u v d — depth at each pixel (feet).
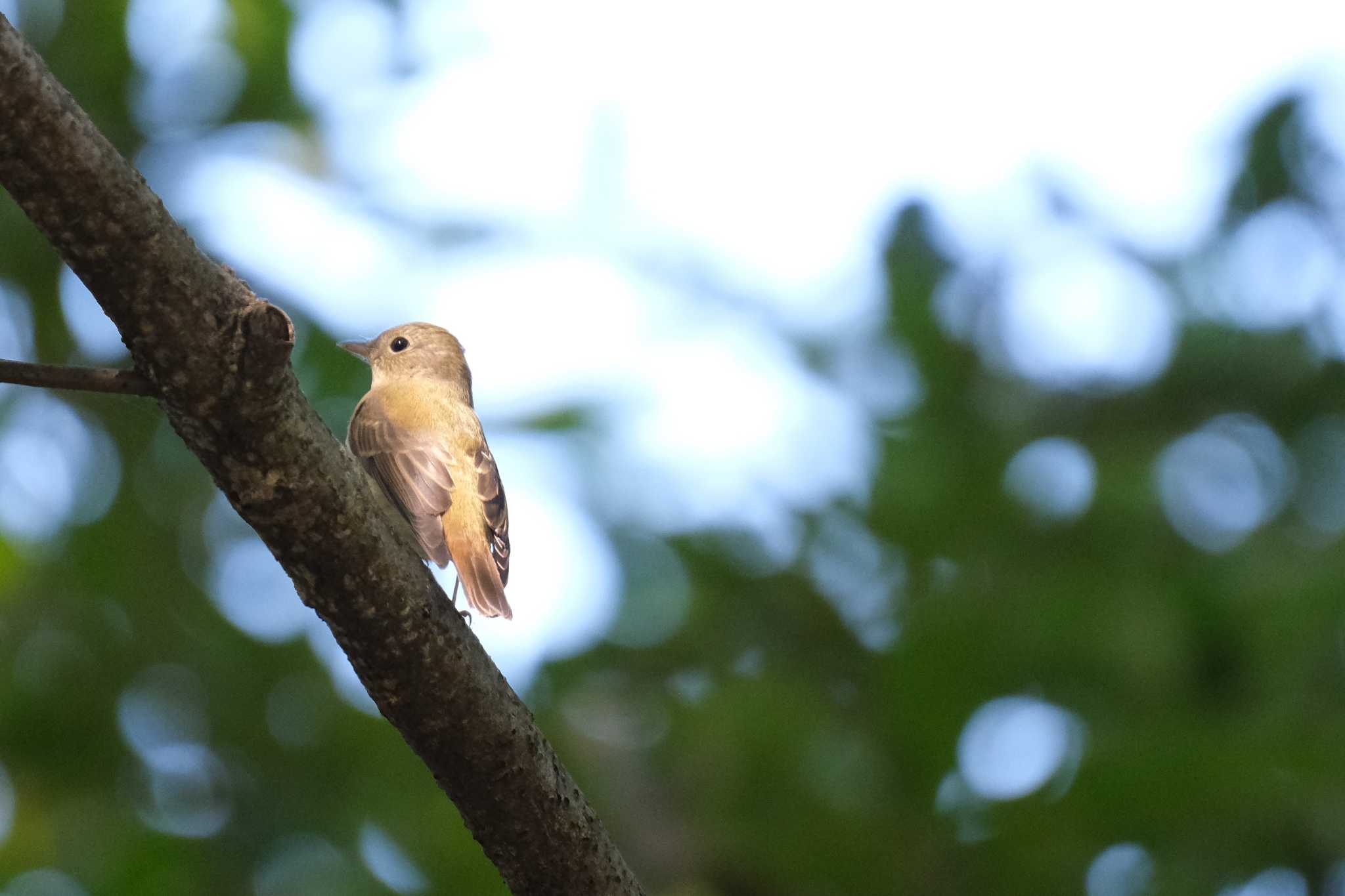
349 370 41.19
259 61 39.93
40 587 41.37
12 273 39.22
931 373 41.50
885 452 40.55
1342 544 37.96
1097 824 33.50
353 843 38.58
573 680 43.24
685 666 43.09
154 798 39.32
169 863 36.78
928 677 36.04
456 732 19.83
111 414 41.60
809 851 35.65
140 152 39.47
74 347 40.22
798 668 40.93
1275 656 36.35
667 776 40.98
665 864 38.99
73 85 38.65
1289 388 42.11
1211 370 42.29
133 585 41.68
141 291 17.04
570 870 20.75
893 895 34.60
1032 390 41.88
